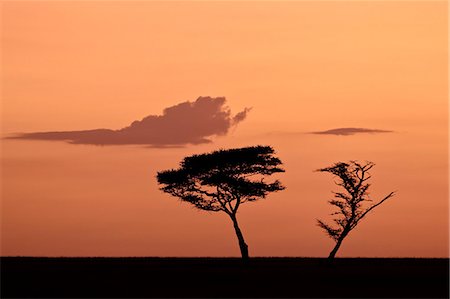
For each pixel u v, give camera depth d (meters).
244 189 129.00
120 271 110.94
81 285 91.88
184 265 123.88
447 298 83.94
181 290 87.62
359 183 126.00
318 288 89.94
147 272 109.69
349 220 126.25
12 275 102.69
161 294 84.31
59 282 95.00
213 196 130.88
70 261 130.38
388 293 86.56
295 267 121.44
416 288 91.50
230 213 130.88
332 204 126.88
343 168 125.88
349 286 92.44
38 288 89.12
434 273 110.75
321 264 127.38
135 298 81.38
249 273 109.62
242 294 84.44
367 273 110.19
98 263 125.81
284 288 89.69
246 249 128.50
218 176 128.75
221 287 90.50
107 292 85.81
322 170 126.44
